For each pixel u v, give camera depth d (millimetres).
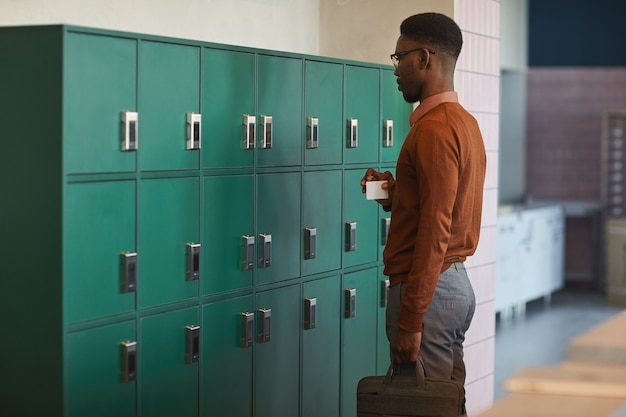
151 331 2930
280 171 3432
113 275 2771
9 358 2779
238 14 4051
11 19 3049
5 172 2725
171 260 2979
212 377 3189
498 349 6934
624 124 9531
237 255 3260
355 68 3807
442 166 2816
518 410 1178
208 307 3150
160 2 3646
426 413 2898
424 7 4262
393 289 3035
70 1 3258
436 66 3029
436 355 2994
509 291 8094
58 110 2582
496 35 4691
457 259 2996
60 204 2598
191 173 3025
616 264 8914
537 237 8625
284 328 3518
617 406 1181
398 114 4102
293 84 3459
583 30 9602
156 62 2855
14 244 2727
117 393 2822
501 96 9789
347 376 3896
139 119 2809
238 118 3207
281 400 3529
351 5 4449
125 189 2787
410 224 2973
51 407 2684
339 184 3760
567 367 1312
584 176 9734
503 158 9820
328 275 3740
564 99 9695
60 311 2627
